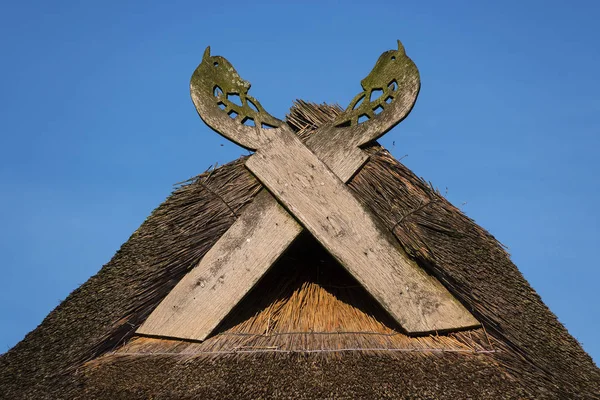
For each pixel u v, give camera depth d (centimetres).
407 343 689
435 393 619
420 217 728
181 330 705
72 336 807
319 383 623
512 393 634
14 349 850
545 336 784
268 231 716
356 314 721
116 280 860
